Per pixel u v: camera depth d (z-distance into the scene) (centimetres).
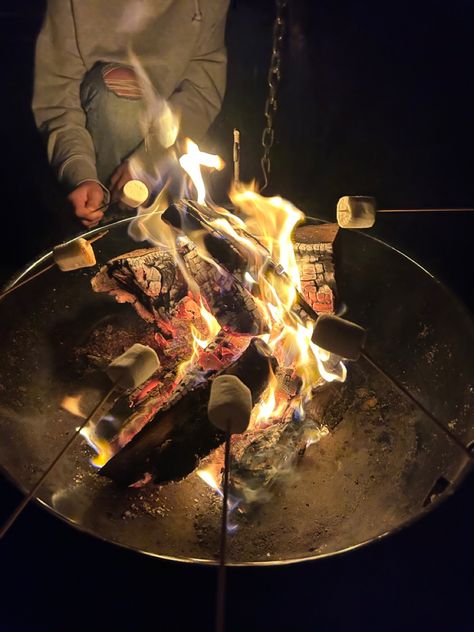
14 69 361
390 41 383
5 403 174
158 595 149
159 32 257
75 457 172
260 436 172
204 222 190
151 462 162
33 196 298
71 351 199
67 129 257
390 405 185
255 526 159
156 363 158
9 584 151
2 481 171
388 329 200
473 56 372
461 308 181
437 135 330
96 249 215
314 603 148
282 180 309
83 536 155
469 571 153
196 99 271
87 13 248
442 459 162
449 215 286
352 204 190
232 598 148
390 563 153
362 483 168
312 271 194
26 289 195
